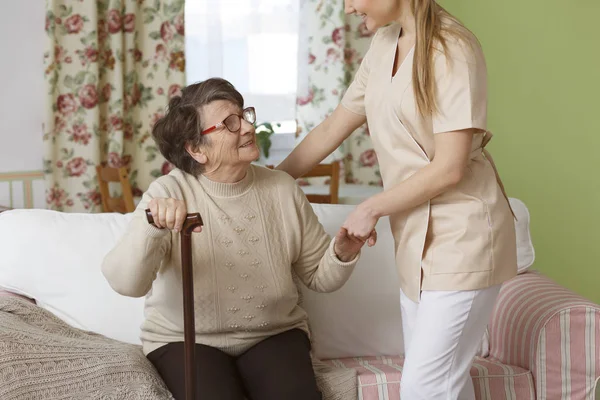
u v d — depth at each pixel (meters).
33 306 2.04
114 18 5.04
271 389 1.89
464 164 1.76
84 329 2.24
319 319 2.34
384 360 2.32
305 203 2.14
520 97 4.41
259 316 2.02
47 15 4.93
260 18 5.41
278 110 5.51
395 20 1.87
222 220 2.01
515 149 4.49
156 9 5.20
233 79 5.45
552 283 2.40
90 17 4.99
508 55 4.49
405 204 1.79
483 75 1.78
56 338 1.83
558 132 4.15
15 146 5.07
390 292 2.40
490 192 1.87
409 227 1.89
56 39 5.00
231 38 5.41
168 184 2.00
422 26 1.76
